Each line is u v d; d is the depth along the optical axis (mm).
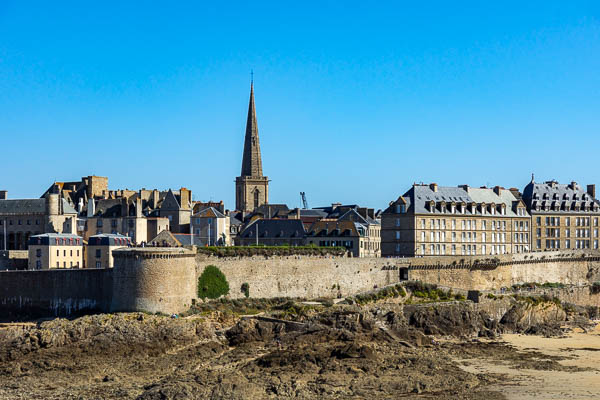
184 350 137125
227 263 166750
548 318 187750
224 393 110062
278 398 110500
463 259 199125
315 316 155000
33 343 131625
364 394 113750
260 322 149625
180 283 156375
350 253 197500
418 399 111938
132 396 110125
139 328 137625
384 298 182875
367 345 137375
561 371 129625
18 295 163875
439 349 147250
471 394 114688
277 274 174000
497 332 171625
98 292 160250
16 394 111688
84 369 124312
